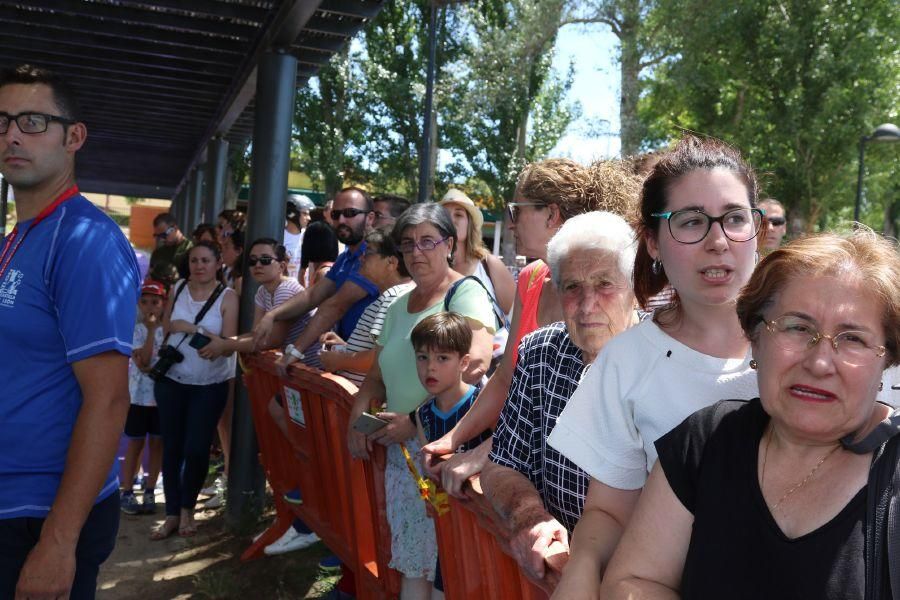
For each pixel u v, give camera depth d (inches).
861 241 51.3
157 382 214.2
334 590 164.7
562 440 68.0
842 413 47.8
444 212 135.6
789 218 834.8
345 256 200.5
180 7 238.8
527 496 75.7
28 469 93.1
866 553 45.6
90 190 888.9
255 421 209.8
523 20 974.4
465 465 92.3
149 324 233.0
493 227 1100.5
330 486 157.5
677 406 63.4
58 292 93.5
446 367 116.9
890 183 932.6
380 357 137.6
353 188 203.0
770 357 50.1
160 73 341.1
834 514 47.2
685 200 63.8
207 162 487.8
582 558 61.6
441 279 134.7
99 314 93.1
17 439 92.7
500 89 976.9
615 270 76.5
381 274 177.9
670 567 54.2
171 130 500.7
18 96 96.4
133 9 260.4
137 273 100.7
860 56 776.3
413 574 126.2
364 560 141.8
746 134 818.8
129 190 897.5
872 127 790.5
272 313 199.6
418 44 1003.3
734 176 64.1
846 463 48.5
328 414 155.9
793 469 49.9
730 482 51.4
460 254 163.6
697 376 63.6
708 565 50.3
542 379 82.5
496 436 86.4
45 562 88.7
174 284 231.1
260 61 239.0
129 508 231.6
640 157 111.6
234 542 209.3
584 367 79.8
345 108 1015.6
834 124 794.8
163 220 364.8
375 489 133.6
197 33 285.0
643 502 56.1
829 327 48.4
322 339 182.4
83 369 92.9
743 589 48.6
